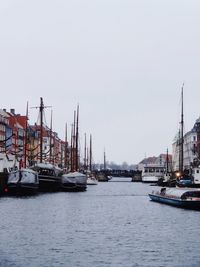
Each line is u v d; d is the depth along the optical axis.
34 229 39.06
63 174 100.81
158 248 31.44
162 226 42.78
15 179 78.12
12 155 98.50
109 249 30.92
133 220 47.53
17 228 39.31
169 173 153.88
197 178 100.19
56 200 71.81
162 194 73.38
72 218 48.12
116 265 26.48
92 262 27.16
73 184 98.06
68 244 32.47
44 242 33.03
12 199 70.38
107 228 40.97
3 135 146.88
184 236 36.62
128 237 35.88
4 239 33.81
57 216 49.47
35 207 58.44
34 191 80.94
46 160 146.50
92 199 78.94
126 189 128.38
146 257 28.59
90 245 32.25
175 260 27.84
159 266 26.34
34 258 27.94
